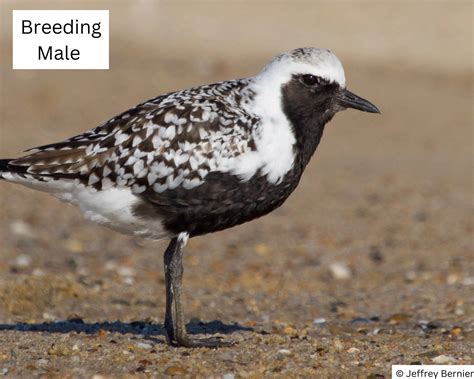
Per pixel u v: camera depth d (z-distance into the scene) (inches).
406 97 1208.2
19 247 639.1
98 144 373.7
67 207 773.9
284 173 381.4
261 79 386.3
